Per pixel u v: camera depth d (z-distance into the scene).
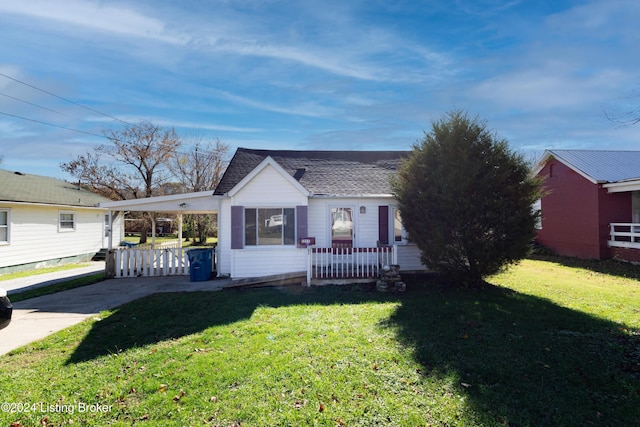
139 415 3.25
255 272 10.82
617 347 4.80
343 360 4.41
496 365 4.24
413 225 9.22
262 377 3.92
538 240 18.25
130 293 9.07
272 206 10.88
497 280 10.41
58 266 16.23
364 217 11.99
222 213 11.80
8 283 11.16
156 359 4.48
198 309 7.14
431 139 8.98
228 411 3.29
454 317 6.40
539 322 6.05
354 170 13.63
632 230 13.21
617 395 3.55
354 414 3.23
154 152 28.62
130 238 33.62
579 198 15.44
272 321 6.21
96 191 27.16
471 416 3.19
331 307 7.30
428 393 3.61
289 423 3.10
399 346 4.90
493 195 8.41
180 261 12.08
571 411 3.27
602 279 10.52
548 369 4.13
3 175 16.78
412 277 10.97
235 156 14.30
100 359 4.53
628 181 13.06
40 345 5.08
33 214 15.26
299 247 10.88
